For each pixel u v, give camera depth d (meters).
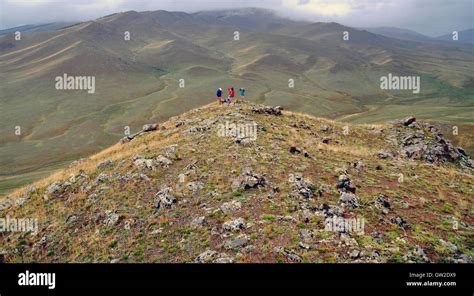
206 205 25.38
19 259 24.56
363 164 36.12
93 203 29.36
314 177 30.06
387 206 26.30
